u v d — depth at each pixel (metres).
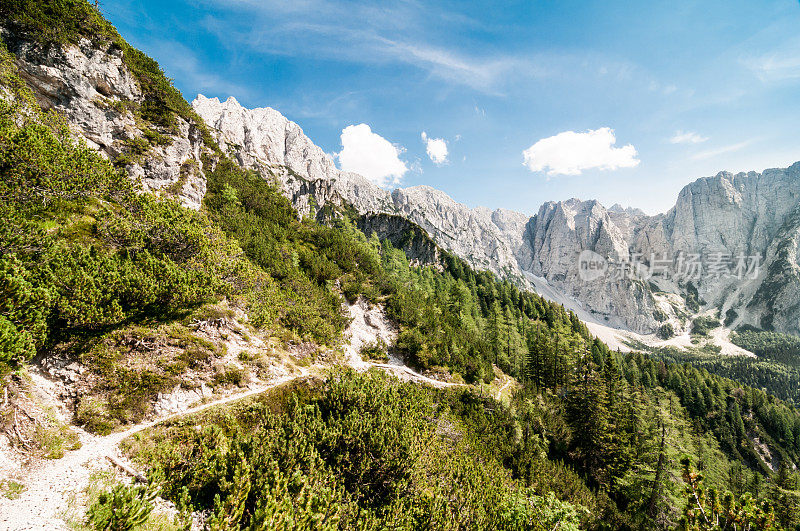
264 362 29.86
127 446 16.64
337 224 155.00
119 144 48.06
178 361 23.61
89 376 19.12
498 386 64.69
